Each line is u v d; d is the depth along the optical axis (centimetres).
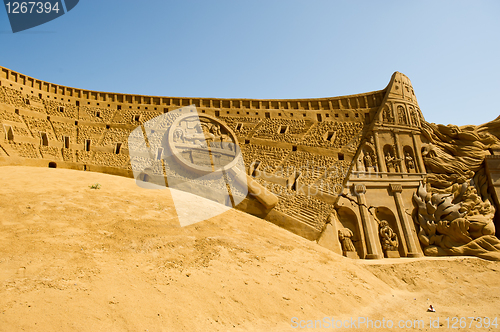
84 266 848
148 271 895
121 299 744
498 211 1803
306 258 1288
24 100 1973
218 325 755
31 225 1023
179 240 1109
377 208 1750
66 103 2112
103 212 1205
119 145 2033
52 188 1384
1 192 1246
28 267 806
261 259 1141
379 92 2097
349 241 1634
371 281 1284
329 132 2006
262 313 844
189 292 840
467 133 1995
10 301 666
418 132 1995
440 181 1861
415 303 1202
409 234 1700
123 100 2191
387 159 1891
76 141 2022
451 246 1673
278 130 2031
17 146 1819
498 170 1883
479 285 1392
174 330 695
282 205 1694
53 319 636
